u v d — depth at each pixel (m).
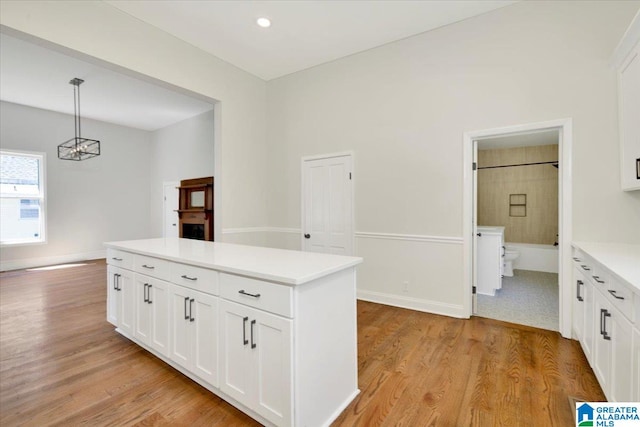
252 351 1.58
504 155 5.77
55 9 2.49
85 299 3.79
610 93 2.47
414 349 2.47
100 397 1.84
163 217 7.28
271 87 4.59
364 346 2.53
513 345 2.52
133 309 2.43
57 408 1.75
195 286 1.89
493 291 3.96
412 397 1.85
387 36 3.41
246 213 4.32
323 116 4.08
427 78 3.31
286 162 4.46
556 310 3.37
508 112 2.88
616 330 1.54
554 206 5.37
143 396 1.86
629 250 2.11
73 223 6.30
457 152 3.14
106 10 2.81
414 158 3.40
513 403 1.78
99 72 4.18
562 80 2.65
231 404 1.77
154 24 3.16
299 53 3.79
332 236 4.04
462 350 2.44
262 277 1.51
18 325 2.96
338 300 1.74
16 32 2.32
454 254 3.19
